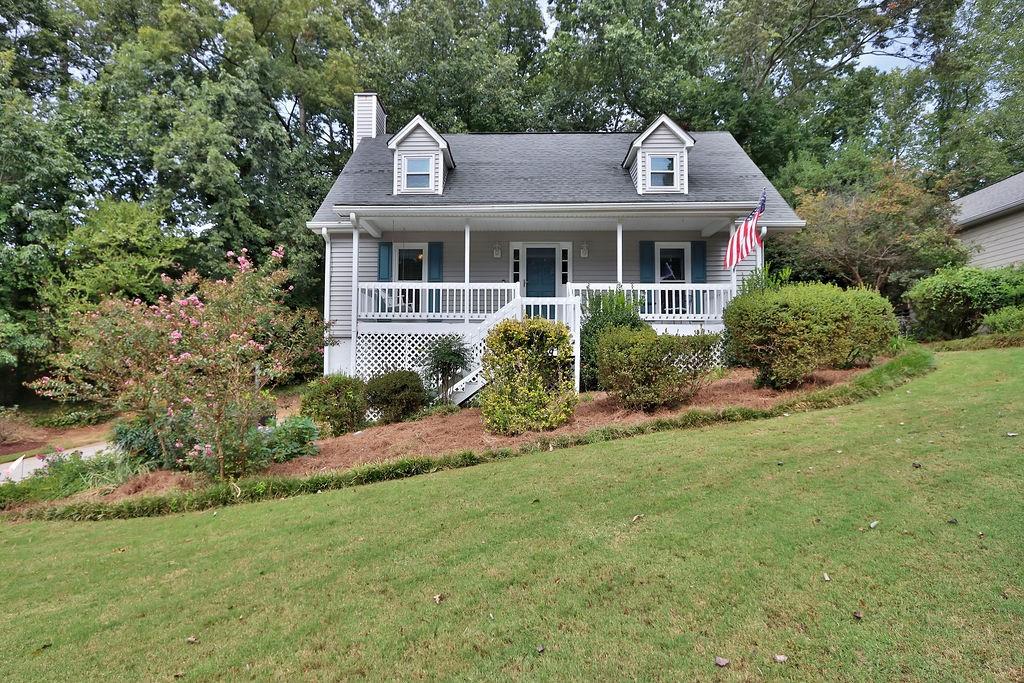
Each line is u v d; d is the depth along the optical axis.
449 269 13.25
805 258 14.06
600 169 13.04
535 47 25.77
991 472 4.04
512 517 4.09
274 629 2.81
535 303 9.41
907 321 12.50
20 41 16.81
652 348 6.77
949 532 3.27
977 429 5.02
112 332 5.86
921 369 7.64
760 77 22.25
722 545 3.35
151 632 2.87
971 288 10.55
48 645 2.79
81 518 5.13
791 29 21.94
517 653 2.49
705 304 10.89
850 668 2.25
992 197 15.34
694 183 12.20
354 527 4.18
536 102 22.12
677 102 20.66
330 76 19.39
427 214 11.05
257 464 6.01
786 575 2.96
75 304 12.29
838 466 4.48
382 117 16.33
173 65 16.61
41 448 10.62
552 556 3.40
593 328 9.50
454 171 13.04
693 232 13.06
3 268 12.55
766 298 7.28
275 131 16.88
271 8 18.39
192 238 15.21
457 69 19.55
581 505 4.20
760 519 3.65
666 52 21.44
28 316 12.70
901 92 24.91
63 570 3.80
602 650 2.47
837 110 24.50
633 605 2.81
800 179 17.31
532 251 13.32
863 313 8.06
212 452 5.91
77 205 14.33
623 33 19.42
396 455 6.18
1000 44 21.66
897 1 21.28
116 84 15.73
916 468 4.27
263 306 6.50
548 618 2.75
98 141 14.95
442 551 3.60
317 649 2.62
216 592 3.27
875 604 2.66
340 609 2.97
